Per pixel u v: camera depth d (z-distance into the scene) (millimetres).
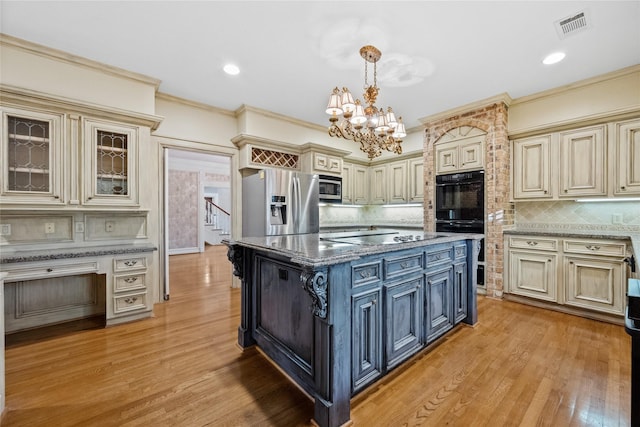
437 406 1579
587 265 2793
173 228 7508
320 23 2139
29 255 2342
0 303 1511
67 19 2096
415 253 2021
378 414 1521
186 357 2109
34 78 2410
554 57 2578
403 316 1925
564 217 3301
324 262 1317
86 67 2643
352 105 2133
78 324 2730
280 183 3678
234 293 3801
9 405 1569
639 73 2680
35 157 2396
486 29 2191
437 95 3391
